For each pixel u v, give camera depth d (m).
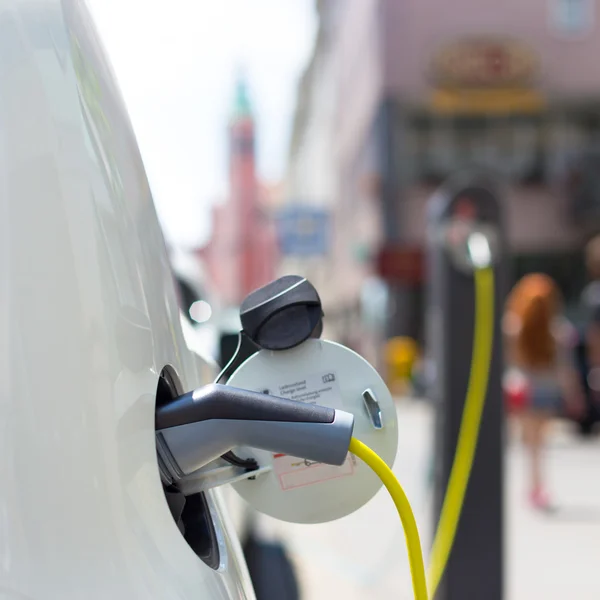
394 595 4.32
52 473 0.81
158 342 0.98
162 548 0.88
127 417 0.87
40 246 0.83
